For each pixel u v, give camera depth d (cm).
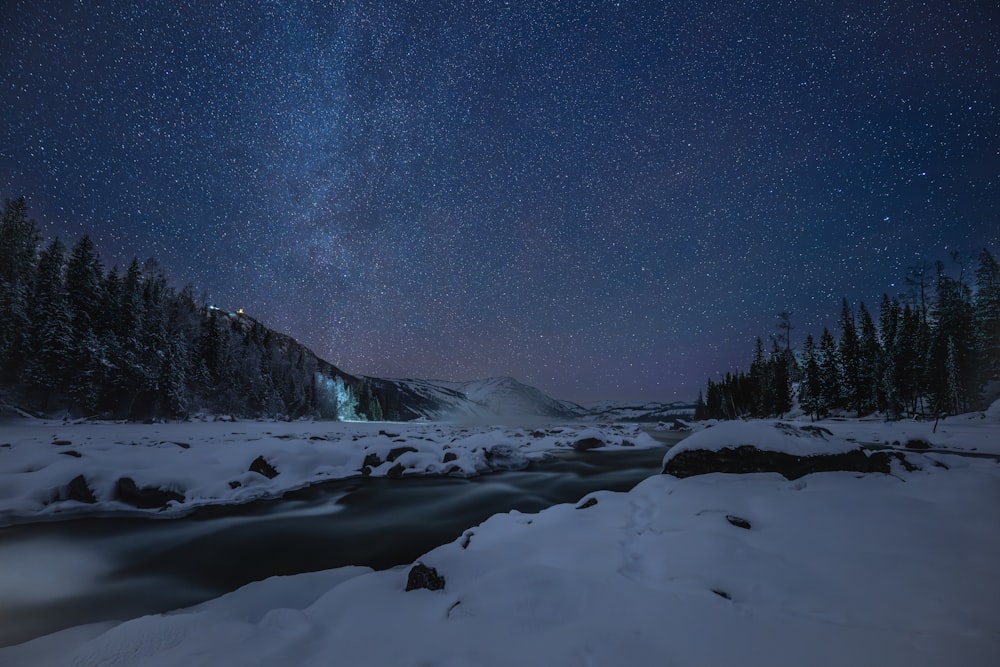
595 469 2111
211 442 2547
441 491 1623
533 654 330
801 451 764
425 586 480
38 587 788
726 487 696
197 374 6600
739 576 427
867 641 306
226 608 583
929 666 274
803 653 300
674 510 639
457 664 326
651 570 471
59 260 5425
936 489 598
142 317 5628
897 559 431
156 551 980
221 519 1235
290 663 357
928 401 5131
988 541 452
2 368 4297
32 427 3631
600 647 329
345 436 3378
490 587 438
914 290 6438
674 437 4344
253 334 9012
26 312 4681
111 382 4831
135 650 429
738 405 8350
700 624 347
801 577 416
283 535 1103
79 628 548
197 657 382
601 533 591
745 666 292
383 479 1834
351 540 1066
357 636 389
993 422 3669
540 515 725
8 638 622
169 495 1317
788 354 8312
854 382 5834
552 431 4019
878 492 603
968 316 5338
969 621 330
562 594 414
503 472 2020
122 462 1394
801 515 555
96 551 966
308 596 616
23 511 1146
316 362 12950
